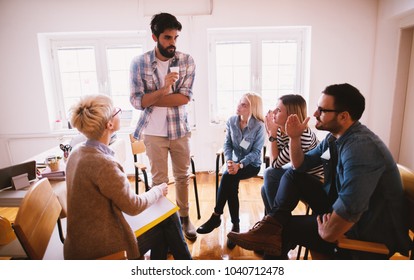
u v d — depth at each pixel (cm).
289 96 183
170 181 269
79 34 350
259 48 360
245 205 272
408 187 116
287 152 186
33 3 324
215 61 365
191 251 197
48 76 355
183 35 336
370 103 349
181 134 205
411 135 320
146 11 328
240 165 209
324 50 339
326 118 123
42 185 119
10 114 349
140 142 272
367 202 107
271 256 140
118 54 361
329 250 127
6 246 135
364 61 340
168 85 182
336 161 138
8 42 332
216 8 329
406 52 316
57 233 144
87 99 110
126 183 110
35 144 358
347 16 329
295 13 330
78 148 111
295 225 135
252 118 225
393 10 297
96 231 107
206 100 355
